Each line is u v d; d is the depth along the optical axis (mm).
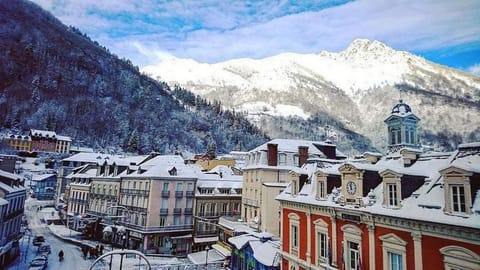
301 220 27031
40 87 198625
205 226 57531
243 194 53844
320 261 24062
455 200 15305
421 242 16391
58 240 58875
